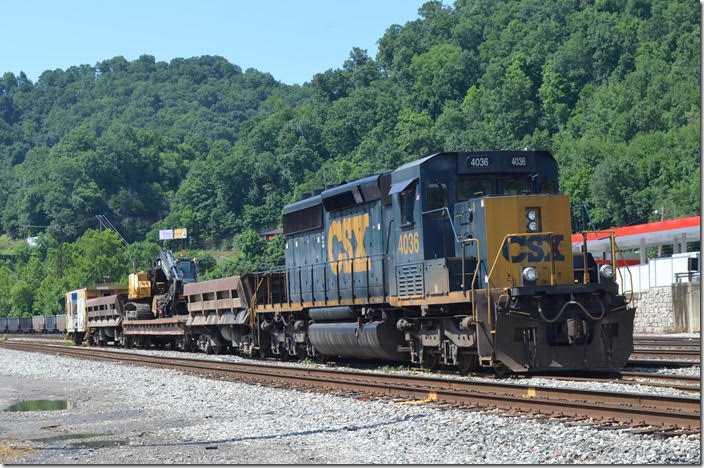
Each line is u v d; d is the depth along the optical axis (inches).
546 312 679.7
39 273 5359.3
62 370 1133.7
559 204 708.0
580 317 676.7
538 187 757.9
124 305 1716.3
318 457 433.7
